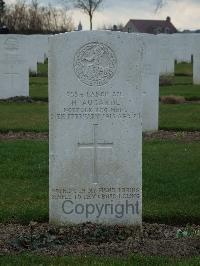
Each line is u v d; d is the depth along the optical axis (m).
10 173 4.17
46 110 7.68
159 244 2.80
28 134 5.95
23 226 3.14
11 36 8.62
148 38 5.75
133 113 3.03
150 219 3.26
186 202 3.48
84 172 3.06
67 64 3.00
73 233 2.95
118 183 3.06
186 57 17.86
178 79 12.77
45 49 16.48
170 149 5.07
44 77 13.00
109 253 2.71
